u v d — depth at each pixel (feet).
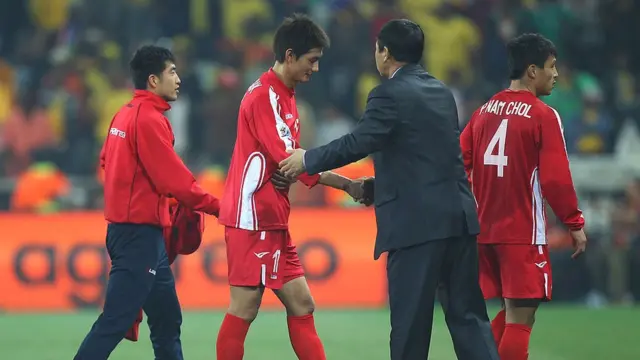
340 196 165.78
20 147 186.70
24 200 163.02
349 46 203.31
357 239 153.69
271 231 77.10
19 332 126.41
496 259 80.84
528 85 80.69
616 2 214.48
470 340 72.95
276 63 78.38
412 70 73.77
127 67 201.77
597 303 158.10
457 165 73.31
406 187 71.92
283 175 76.95
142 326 128.06
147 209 76.43
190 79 195.72
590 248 159.02
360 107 201.26
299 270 80.38
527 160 78.79
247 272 76.79
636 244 159.33
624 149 176.55
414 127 71.87
